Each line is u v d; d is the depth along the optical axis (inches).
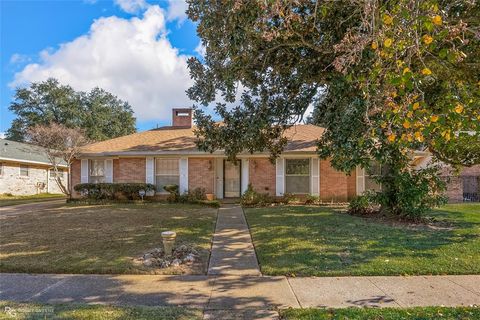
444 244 288.7
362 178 637.3
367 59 177.0
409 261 243.3
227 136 416.2
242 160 658.8
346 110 247.3
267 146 452.4
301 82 354.6
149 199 666.8
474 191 682.2
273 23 242.5
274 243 302.4
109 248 289.4
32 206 611.5
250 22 230.2
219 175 716.7
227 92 355.3
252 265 247.4
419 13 123.6
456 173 369.4
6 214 502.3
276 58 313.0
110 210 527.2
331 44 256.5
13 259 257.3
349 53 157.9
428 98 190.9
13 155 927.7
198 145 437.1
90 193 661.9
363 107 220.1
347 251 271.7
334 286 202.1
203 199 644.1
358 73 191.2
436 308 165.8
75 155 686.5
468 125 137.7
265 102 387.5
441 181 404.8
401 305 172.7
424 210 399.5
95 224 401.7
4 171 908.0
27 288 201.8
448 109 144.8
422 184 395.2
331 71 280.5
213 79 351.9
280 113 401.1
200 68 362.6
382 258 252.1
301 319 154.3
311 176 641.0
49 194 1017.5
